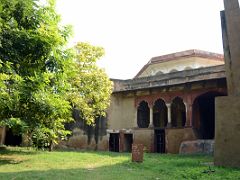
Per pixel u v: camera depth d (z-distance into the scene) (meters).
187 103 19.84
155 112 22.88
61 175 8.11
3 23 9.98
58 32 11.62
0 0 9.91
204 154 16.94
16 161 11.43
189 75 19.84
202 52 25.00
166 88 20.83
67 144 21.69
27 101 10.50
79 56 19.47
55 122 12.54
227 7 11.48
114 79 23.50
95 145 22.25
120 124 22.98
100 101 20.06
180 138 19.72
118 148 22.94
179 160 12.98
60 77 11.39
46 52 10.77
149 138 21.25
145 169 10.14
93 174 8.52
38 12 11.10
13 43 10.30
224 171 9.24
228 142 10.42
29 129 11.20
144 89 21.75
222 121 10.69
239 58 10.94
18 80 10.08
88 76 19.38
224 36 11.82
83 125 22.30
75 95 18.61
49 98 11.10
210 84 18.91
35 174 8.20
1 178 7.38
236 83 10.86
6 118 10.86
